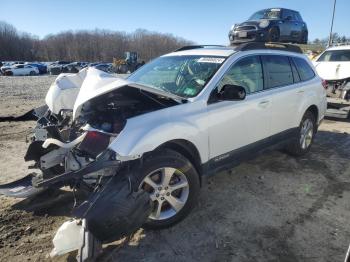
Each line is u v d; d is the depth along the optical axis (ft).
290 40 53.11
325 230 12.14
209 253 10.86
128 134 10.69
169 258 10.62
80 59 324.39
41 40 345.51
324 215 13.16
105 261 10.44
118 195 9.93
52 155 11.40
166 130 11.27
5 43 309.42
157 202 11.48
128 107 12.14
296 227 12.30
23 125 26.12
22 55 317.01
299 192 15.08
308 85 18.63
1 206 13.32
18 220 12.43
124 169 10.62
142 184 10.96
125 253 10.82
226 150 13.75
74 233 9.71
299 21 54.34
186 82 13.85
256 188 15.37
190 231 11.96
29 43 333.21
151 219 11.55
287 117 17.07
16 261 10.39
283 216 13.04
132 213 9.93
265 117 15.42
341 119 29.99
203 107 12.74
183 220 12.60
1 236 11.51
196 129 12.21
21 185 12.88
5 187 12.73
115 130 11.12
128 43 327.88
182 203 11.91
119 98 12.42
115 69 126.31
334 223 12.60
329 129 26.58
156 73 15.34
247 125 14.47
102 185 10.48
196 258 10.64
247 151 14.88
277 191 15.14
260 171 17.30
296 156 19.27
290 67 17.81
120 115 11.58
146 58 299.58
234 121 13.76
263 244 11.32
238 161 14.60
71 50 327.47
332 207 13.79
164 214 11.84
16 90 57.16
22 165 17.61
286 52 17.84
